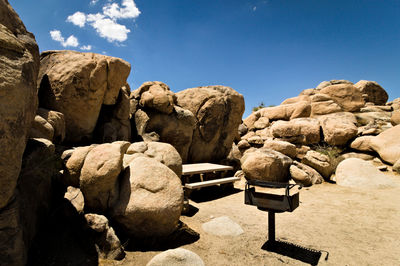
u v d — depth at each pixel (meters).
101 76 6.27
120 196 3.57
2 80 2.17
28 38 3.49
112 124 7.09
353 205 5.43
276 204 3.38
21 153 2.46
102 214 3.48
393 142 9.19
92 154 3.60
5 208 2.32
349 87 16.39
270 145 9.48
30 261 2.67
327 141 11.02
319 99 15.67
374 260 3.10
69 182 3.71
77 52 6.61
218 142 9.62
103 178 3.38
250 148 12.20
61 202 3.60
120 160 3.58
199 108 9.12
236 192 7.12
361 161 7.79
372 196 6.02
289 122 12.23
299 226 4.31
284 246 3.52
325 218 4.70
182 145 8.43
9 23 3.21
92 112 6.30
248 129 16.98
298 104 14.48
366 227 4.20
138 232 3.43
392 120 11.97
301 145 10.96
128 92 8.80
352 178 7.35
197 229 4.16
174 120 8.20
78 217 3.37
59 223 3.38
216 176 7.88
